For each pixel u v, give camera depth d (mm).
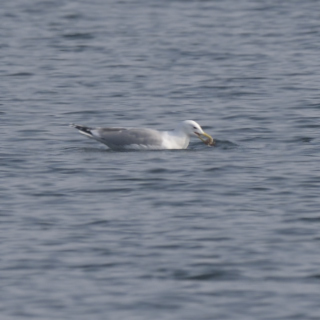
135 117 29438
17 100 32031
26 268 16266
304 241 17469
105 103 31531
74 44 43438
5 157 23906
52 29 47156
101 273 16047
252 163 23203
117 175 22062
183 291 15336
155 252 16953
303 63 38500
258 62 38906
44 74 36906
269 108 30250
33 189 20953
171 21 49250
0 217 18953
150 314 14500
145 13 51656
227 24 48250
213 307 14742
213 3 54656
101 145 25453
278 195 20375
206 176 21953
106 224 18469
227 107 30578
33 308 14742
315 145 25188
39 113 29891
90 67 38281
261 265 16344
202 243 17391
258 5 53938
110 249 17125
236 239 17594
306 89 33312
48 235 17859
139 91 33531
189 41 43781
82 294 15219
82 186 21188
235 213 19141
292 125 27703
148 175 22031
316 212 19141
